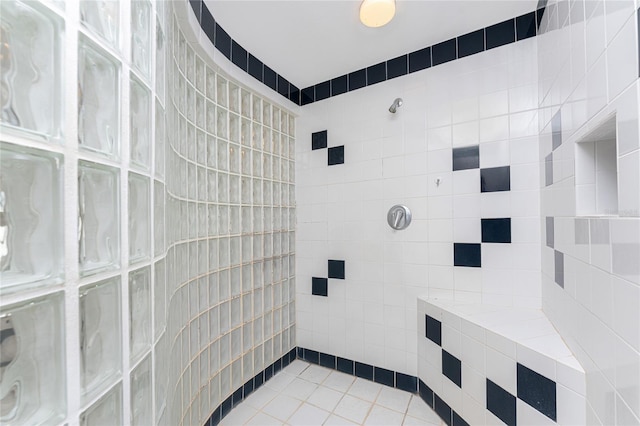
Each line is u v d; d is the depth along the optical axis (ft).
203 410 4.17
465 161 4.72
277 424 4.40
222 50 4.48
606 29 2.20
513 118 4.37
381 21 3.99
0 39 1.00
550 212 3.72
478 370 3.73
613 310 2.14
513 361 3.26
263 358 5.53
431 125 5.01
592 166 2.82
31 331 1.06
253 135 5.47
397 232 5.31
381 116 5.49
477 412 3.74
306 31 4.58
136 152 1.68
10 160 1.01
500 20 4.41
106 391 1.36
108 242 1.41
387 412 4.62
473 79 4.66
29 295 1.05
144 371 1.70
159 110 2.06
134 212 1.65
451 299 4.83
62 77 1.16
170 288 2.64
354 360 5.71
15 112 1.02
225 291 4.71
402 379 5.22
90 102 1.30
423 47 5.05
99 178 1.36
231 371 4.78
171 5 2.85
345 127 5.88
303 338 6.35
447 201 4.86
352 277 5.76
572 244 2.97
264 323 5.61
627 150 1.92
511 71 4.39
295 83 6.27
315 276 6.21
